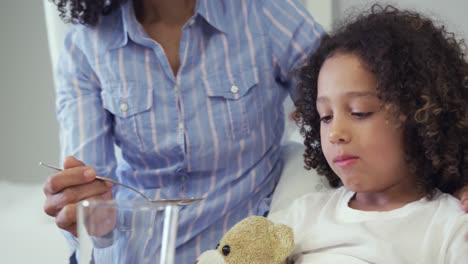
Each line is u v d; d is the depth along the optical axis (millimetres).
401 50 1046
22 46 2234
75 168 1115
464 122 1050
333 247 1003
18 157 2303
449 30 1521
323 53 1169
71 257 1313
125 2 1305
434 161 1022
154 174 1298
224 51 1290
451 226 947
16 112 2275
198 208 1261
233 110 1271
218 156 1270
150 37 1314
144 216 788
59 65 1380
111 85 1299
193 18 1271
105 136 1328
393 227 978
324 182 1233
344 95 1018
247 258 975
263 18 1333
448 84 1056
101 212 781
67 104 1347
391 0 1569
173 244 789
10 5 2219
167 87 1278
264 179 1296
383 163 1013
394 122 1009
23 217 1809
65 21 1377
